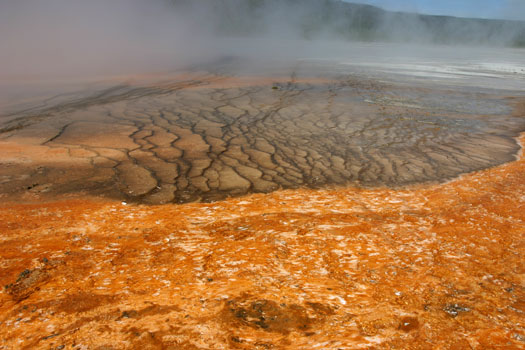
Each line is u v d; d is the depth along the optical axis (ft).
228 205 14.73
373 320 7.72
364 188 17.16
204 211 14.06
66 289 8.76
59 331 7.24
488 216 13.82
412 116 32.42
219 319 7.63
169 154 20.83
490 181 18.01
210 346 6.79
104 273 9.53
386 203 15.33
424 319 7.80
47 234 11.74
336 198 15.78
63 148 21.22
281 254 10.75
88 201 14.74
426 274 9.78
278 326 7.46
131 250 10.83
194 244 11.31
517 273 9.90
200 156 20.68
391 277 9.63
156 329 7.28
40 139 22.84
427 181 18.21
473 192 16.48
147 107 32.76
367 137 25.66
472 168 20.22
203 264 10.08
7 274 9.37
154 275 9.46
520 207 14.69
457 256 10.81
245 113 31.48
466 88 49.01
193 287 8.92
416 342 7.02
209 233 12.14
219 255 10.61
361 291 8.93
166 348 6.73
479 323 7.71
